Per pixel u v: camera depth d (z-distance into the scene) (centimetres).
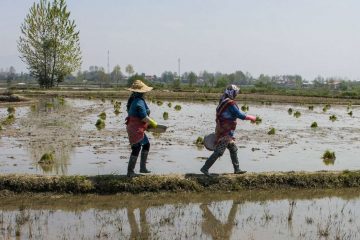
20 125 2194
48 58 6025
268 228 814
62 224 806
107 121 2464
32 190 973
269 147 1695
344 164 1381
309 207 952
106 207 912
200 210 910
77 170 1201
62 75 6147
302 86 12200
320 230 803
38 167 1235
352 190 1082
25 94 4803
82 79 15075
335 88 10075
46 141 1702
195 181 1034
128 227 798
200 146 1659
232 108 1027
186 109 3531
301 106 4297
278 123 2619
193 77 10844
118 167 1244
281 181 1076
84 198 959
